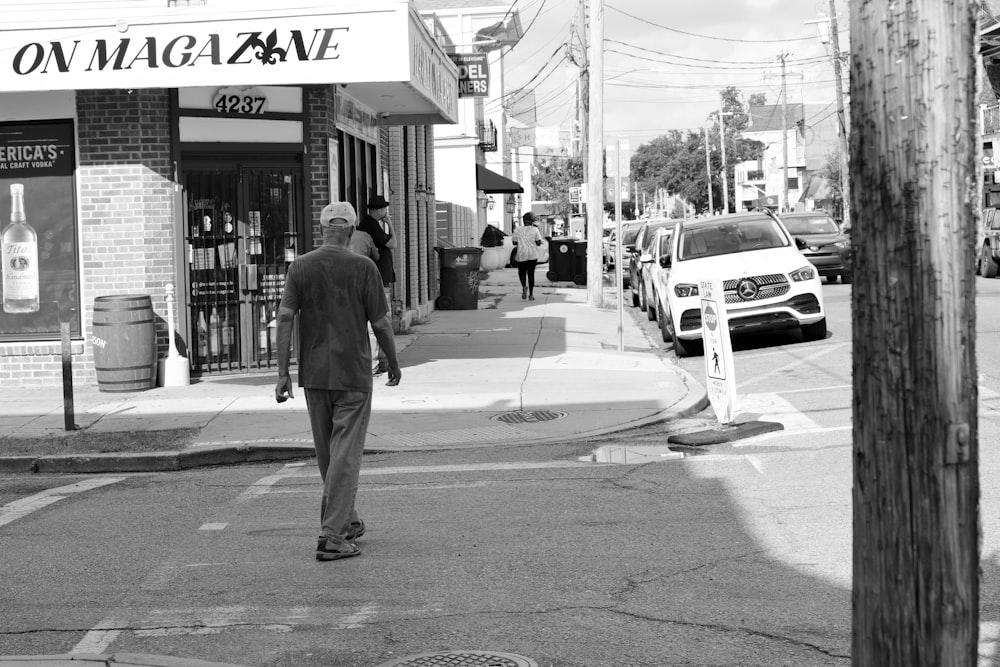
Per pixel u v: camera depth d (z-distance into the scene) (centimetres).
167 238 1424
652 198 12350
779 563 625
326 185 1491
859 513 302
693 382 1378
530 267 2798
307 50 1292
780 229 1811
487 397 1291
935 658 290
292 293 673
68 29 1285
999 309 2092
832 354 1598
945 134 279
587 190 2586
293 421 1167
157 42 1287
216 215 1462
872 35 287
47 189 1425
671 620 541
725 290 1683
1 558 707
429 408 1236
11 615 589
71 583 645
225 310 1483
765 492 802
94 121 1410
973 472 288
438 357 1672
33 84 1291
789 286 1692
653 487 835
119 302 1374
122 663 502
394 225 2095
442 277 2550
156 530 770
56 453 1039
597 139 2509
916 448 288
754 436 1031
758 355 1656
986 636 502
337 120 1588
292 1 1362
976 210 285
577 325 2141
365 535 729
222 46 1288
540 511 777
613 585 599
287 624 559
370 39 1291
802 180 9669
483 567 643
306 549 700
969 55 281
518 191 4394
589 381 1399
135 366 1382
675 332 1706
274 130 1459
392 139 2106
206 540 735
